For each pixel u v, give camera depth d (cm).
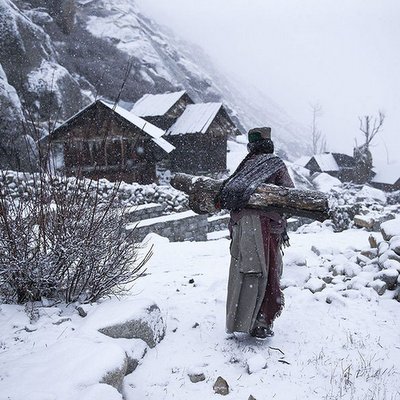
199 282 538
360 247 745
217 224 1491
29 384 251
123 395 278
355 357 342
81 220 391
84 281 407
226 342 365
